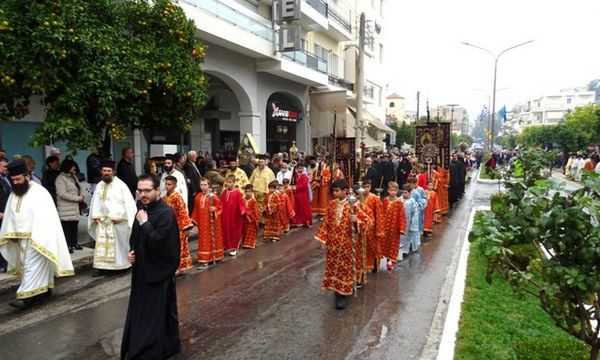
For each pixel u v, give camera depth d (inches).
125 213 319.3
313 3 866.8
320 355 206.1
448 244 445.7
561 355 183.5
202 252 351.9
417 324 242.7
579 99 4205.2
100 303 268.8
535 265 153.8
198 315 251.9
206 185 355.6
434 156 615.5
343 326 239.1
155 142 579.2
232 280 317.1
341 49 1171.3
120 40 335.3
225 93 893.2
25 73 290.7
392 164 733.3
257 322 243.1
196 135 829.2
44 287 262.8
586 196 141.0
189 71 376.5
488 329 221.8
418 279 327.0
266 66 743.1
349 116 1020.5
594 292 143.9
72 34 301.3
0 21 272.8
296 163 588.7
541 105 4328.3
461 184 771.4
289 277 324.8
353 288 265.0
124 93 328.8
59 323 239.3
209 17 562.3
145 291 193.0
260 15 743.7
